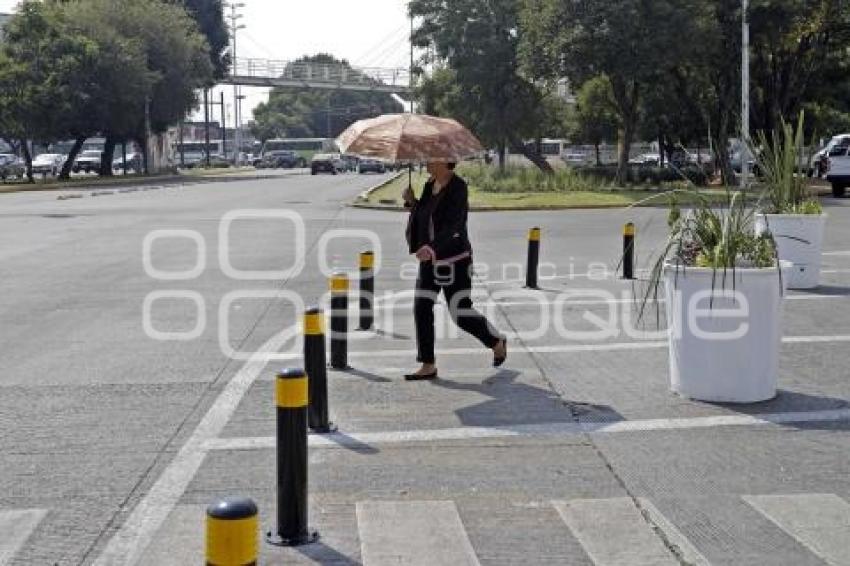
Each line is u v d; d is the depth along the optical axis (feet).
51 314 50.83
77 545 21.25
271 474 25.70
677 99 179.83
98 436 29.19
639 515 22.61
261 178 267.18
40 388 35.12
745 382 31.63
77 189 199.72
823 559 20.24
